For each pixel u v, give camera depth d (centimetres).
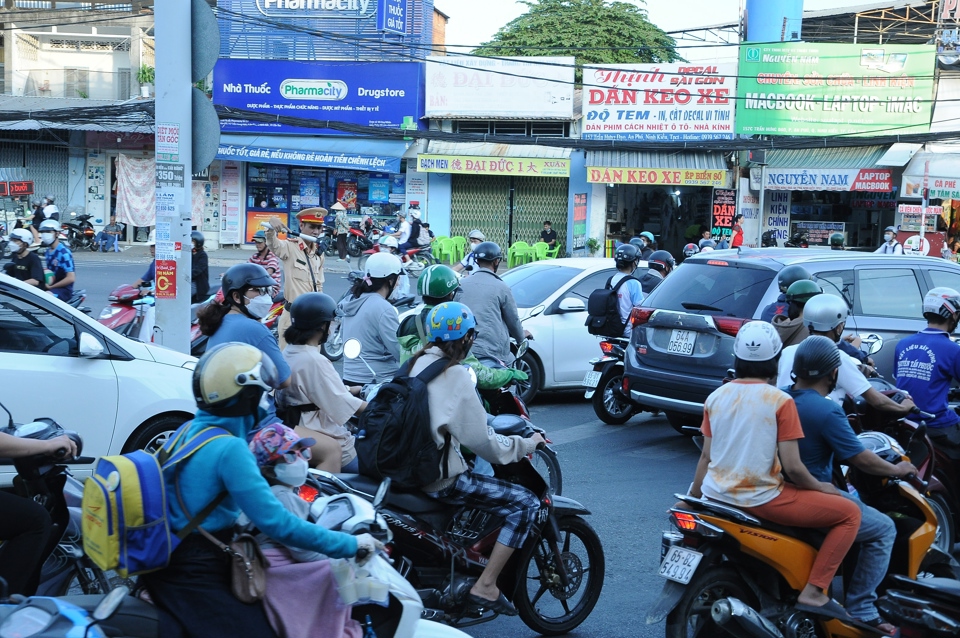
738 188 2481
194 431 284
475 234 1692
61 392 619
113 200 2917
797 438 411
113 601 258
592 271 1081
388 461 422
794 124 2405
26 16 3108
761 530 411
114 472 270
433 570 438
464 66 2559
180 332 866
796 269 743
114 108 2483
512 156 2544
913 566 472
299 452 311
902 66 2344
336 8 2788
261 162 2709
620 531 643
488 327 740
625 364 883
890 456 473
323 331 514
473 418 425
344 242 2573
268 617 285
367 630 309
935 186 2300
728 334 795
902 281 876
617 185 2638
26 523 368
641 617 509
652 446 891
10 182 2756
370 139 2638
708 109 2442
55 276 1103
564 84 2523
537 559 477
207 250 2772
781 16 2517
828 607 414
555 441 904
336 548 287
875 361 836
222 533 283
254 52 2836
